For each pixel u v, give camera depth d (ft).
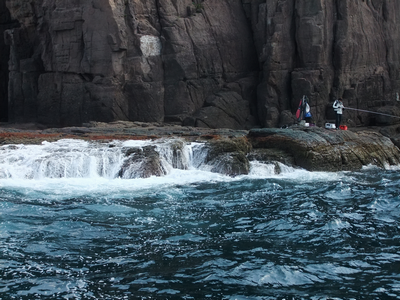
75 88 70.79
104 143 45.42
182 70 70.95
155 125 67.62
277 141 47.93
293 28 72.69
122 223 26.35
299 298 17.30
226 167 42.80
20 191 33.73
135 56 69.46
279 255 21.54
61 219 26.81
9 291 17.67
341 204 31.14
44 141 46.39
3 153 41.32
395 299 17.22
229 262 20.65
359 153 50.31
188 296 17.40
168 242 23.25
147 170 40.06
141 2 70.23
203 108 71.72
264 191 35.45
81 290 17.81
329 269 19.98
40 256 21.17
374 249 22.35
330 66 72.79
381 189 36.45
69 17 69.97
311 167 45.98
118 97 68.74
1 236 23.70
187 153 44.83
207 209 29.71
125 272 19.51
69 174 39.78
